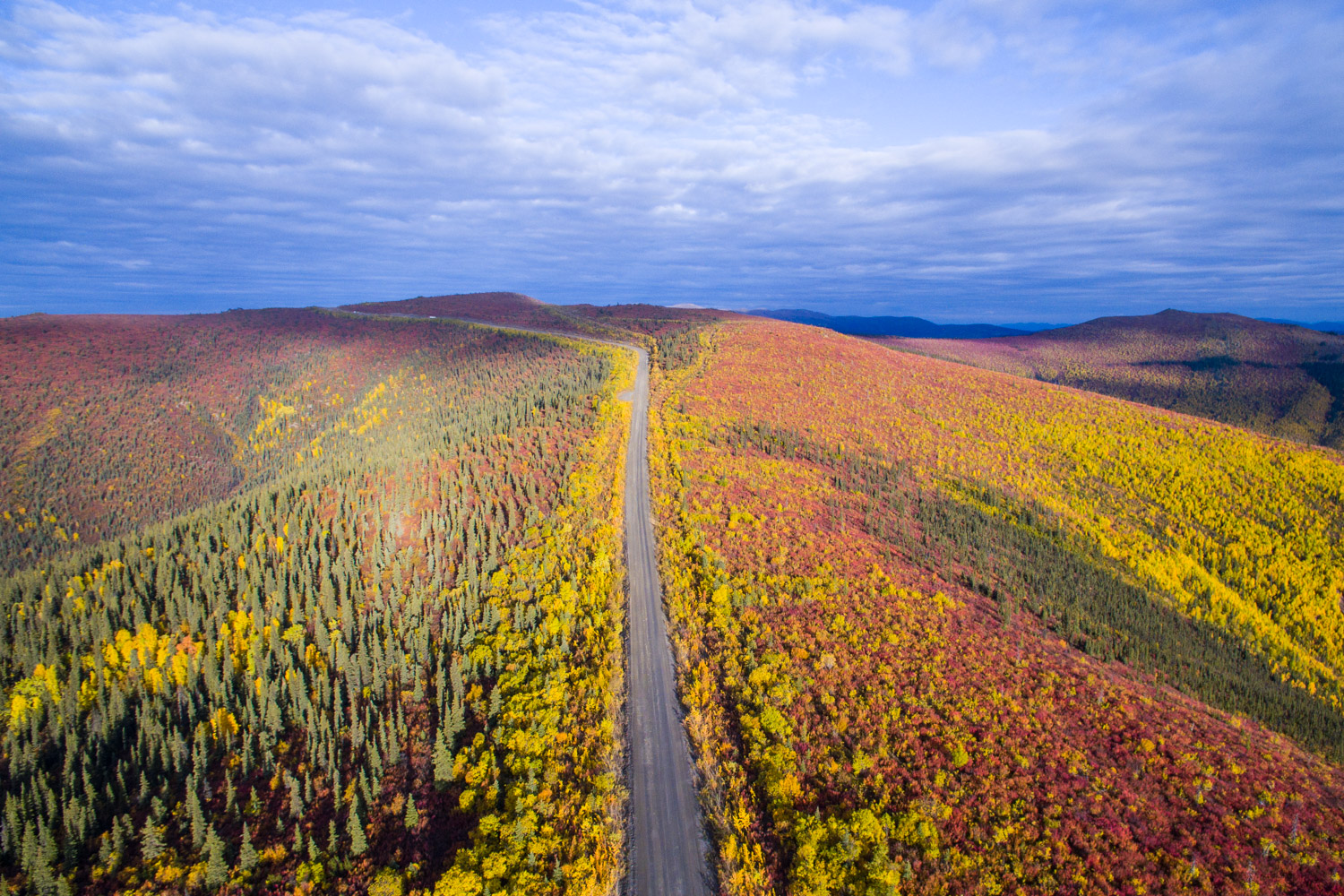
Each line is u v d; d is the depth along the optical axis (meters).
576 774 48.16
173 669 68.94
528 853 41.94
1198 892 38.19
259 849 47.53
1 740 61.66
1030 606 83.25
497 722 53.72
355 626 71.69
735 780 47.56
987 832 42.06
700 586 71.19
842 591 73.06
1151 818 44.00
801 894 38.31
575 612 66.88
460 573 75.56
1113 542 105.56
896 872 38.78
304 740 58.34
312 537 87.31
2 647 72.94
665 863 41.81
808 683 56.34
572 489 91.38
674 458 107.44
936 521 103.62
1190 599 94.19
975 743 50.03
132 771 57.62
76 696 65.12
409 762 52.69
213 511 106.12
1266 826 44.25
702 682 57.16
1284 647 87.06
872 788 45.53
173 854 48.47
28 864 47.91
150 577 84.94
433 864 43.22
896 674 58.50
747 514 89.25
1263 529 107.12
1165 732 55.00
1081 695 59.19
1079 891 37.88
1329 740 65.69
